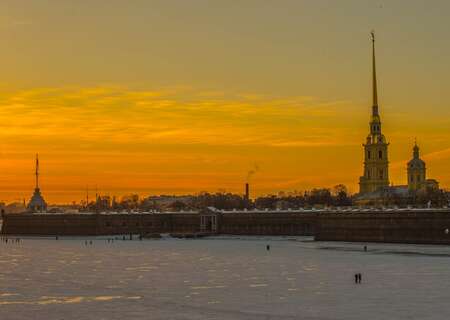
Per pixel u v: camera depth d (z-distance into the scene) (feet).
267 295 549.13
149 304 513.86
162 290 583.99
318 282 622.95
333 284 607.37
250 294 555.69
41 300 538.06
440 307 488.02
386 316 458.91
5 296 558.97
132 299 537.65
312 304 505.25
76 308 501.97
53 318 467.11
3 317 471.21
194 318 460.96
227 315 469.16
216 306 502.79
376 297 532.32
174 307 500.33
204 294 558.56
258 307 496.23
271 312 477.36
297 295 547.08
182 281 643.04
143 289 590.55
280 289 581.53
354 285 598.75
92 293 571.69
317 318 456.45
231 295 552.00
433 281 618.03
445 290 563.89
